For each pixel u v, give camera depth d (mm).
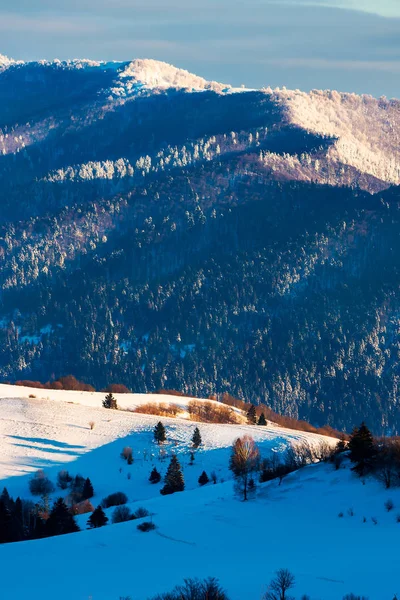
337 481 153500
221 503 153500
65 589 109062
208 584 102312
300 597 99125
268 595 100062
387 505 137625
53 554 126875
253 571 112062
